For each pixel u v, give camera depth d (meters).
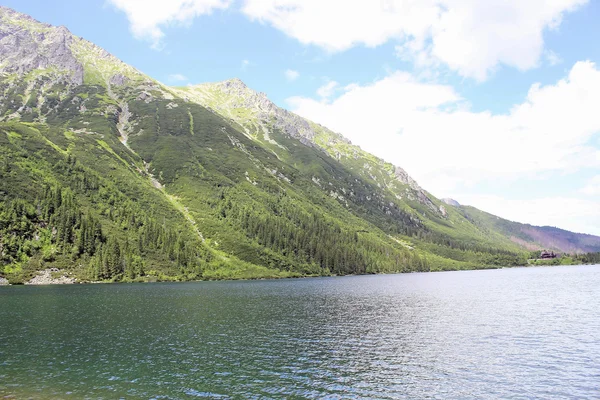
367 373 42.34
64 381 39.81
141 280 161.25
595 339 56.31
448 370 43.22
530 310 83.50
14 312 81.38
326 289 138.00
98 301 99.44
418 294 119.25
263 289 137.62
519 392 36.69
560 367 43.75
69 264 153.25
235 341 56.88
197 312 83.19
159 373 42.28
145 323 70.44
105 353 50.09
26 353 49.97
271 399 35.34
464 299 104.56
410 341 56.66
